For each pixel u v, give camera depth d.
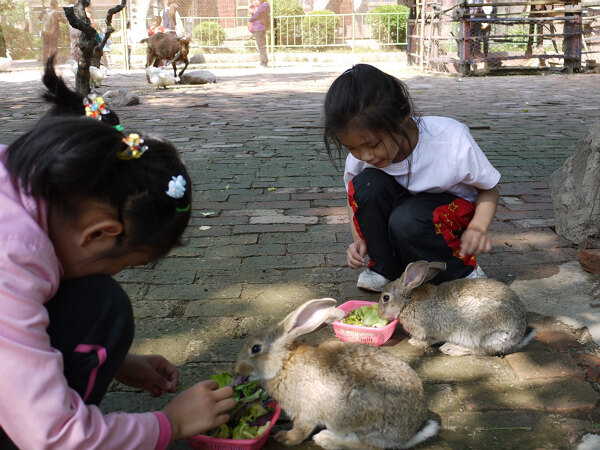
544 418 2.52
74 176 1.62
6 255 1.59
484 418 2.53
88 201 1.67
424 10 18.50
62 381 1.69
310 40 23.75
